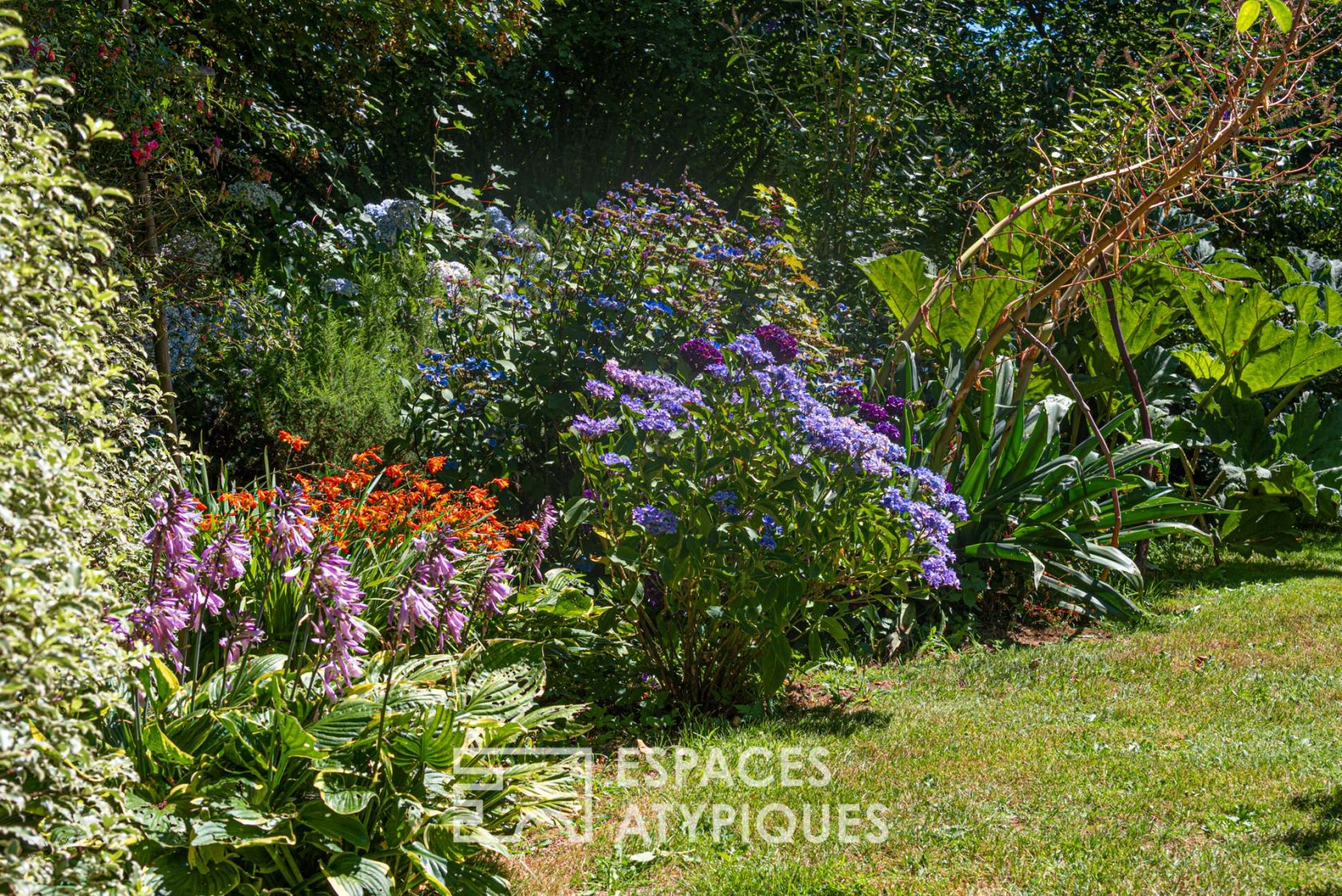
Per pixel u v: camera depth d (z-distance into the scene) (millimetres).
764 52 14820
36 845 2125
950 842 3959
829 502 5402
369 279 8938
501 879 3529
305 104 10633
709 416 5242
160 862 3072
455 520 5484
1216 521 9984
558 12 14648
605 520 5395
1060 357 9562
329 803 3262
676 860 3846
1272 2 4465
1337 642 6746
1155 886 3604
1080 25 13961
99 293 2357
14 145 2299
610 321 7004
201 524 4414
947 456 7602
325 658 3740
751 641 5445
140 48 6016
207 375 7480
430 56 12141
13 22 5078
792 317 7906
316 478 5828
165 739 3229
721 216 8445
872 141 11172
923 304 7738
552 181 16375
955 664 6500
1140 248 7965
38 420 2168
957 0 13922
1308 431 10008
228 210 7375
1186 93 8469
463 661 4637
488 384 6965
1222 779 4555
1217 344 9805
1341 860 3783
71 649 2072
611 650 5699
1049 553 7680
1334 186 11633
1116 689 5945
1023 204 7180
